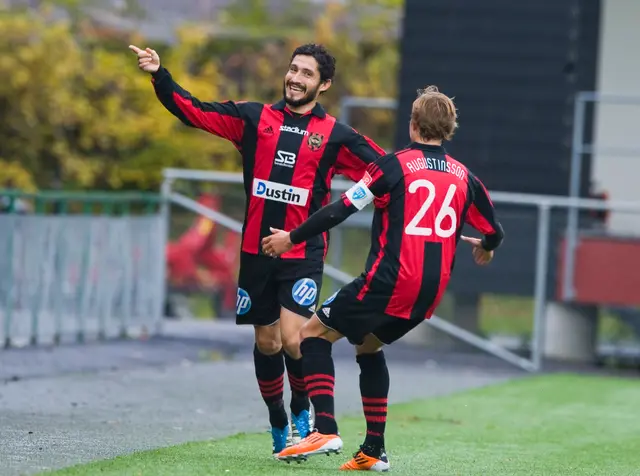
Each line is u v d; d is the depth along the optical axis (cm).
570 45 5200
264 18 11844
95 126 8338
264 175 2348
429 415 3350
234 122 2344
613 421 3384
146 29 9944
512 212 5216
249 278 2375
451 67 5278
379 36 10600
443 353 5084
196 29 9500
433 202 2120
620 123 5550
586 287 4906
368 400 2212
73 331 4419
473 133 5275
